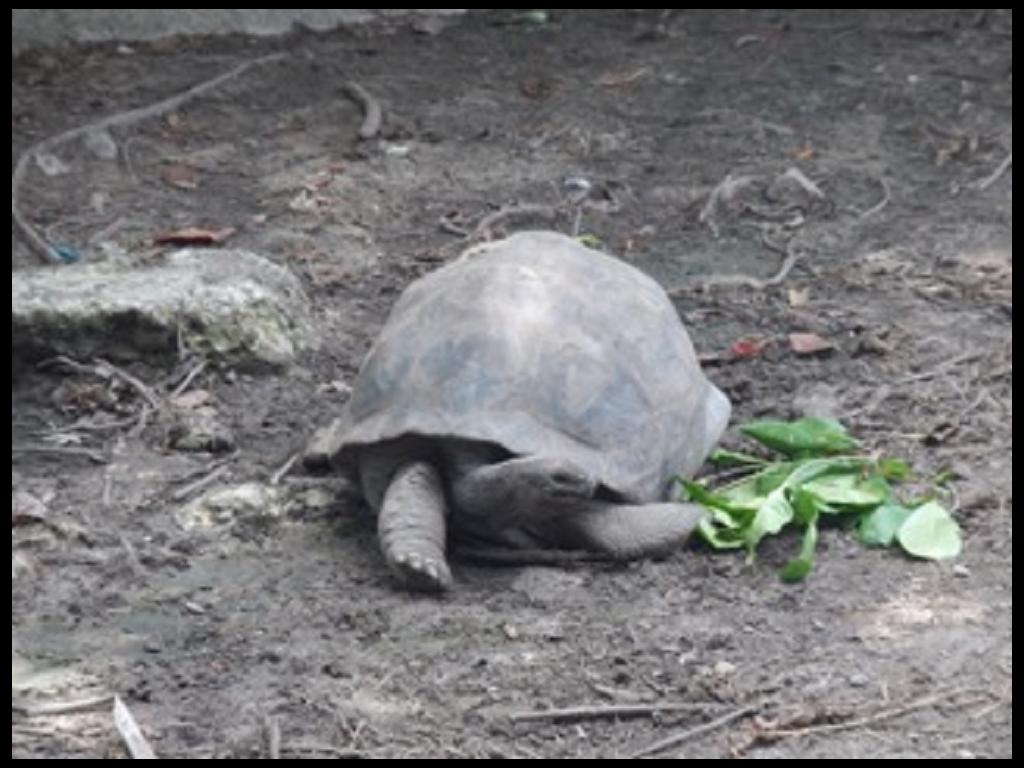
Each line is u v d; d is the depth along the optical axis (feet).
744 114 55.01
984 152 52.39
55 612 31.76
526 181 51.03
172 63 58.59
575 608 31.24
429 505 31.81
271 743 27.73
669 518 32.37
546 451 31.71
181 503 35.24
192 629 31.12
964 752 27.25
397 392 32.55
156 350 39.75
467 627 30.78
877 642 30.17
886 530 32.94
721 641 30.17
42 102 55.16
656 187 50.80
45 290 40.52
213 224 48.24
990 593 31.53
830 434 35.24
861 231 48.01
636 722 28.27
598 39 61.41
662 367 33.65
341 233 47.78
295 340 41.04
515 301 33.19
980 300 43.57
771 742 27.68
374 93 56.59
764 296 44.34
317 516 34.60
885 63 58.39
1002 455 36.09
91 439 37.65
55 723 28.55
